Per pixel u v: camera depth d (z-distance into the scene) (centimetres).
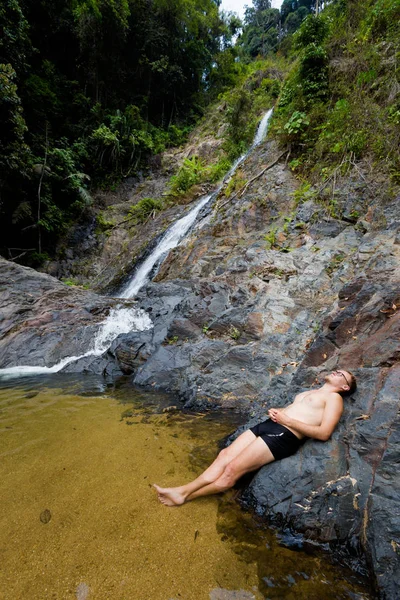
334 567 181
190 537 198
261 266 639
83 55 1861
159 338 566
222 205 1005
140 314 704
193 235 963
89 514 214
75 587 163
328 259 604
